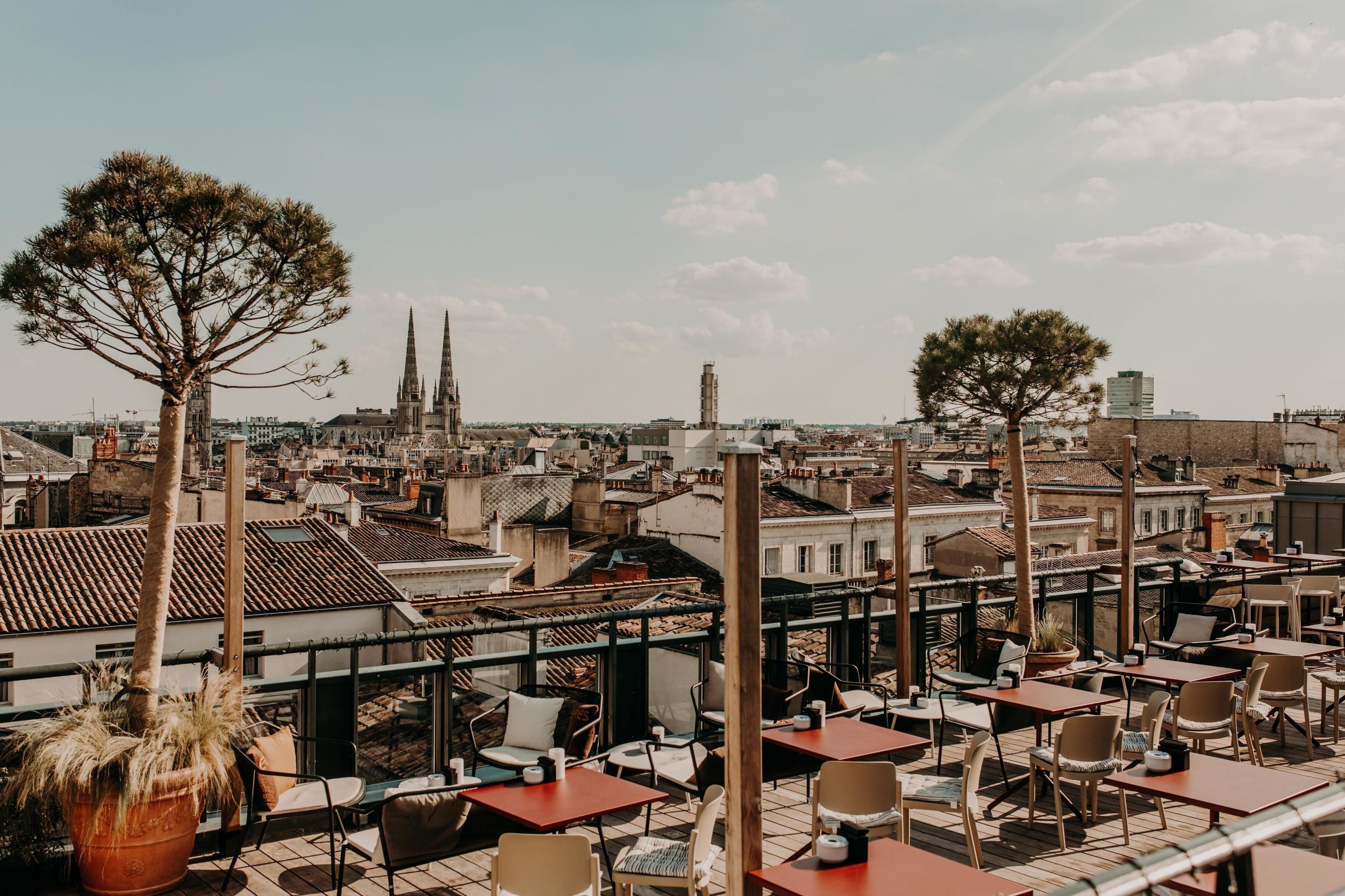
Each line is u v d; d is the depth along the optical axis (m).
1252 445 64.38
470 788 6.50
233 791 6.92
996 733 8.58
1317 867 3.77
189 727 6.46
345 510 39.06
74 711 6.47
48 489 59.94
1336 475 21.06
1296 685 9.70
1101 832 7.67
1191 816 8.03
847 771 6.21
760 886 4.96
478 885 6.73
